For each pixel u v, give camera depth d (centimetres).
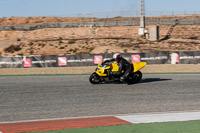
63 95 1386
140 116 950
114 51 4844
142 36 6219
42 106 1155
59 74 2384
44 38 6962
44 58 3162
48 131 779
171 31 7119
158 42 5691
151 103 1184
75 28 7512
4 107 1152
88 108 1109
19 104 1203
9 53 5553
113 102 1211
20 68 3127
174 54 3212
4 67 3189
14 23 9512
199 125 829
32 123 879
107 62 1881
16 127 832
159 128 800
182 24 7731
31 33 7344
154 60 3212
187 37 6297
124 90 1495
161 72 2492
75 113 1034
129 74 1683
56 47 5653
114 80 1688
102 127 812
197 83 1702
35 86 1684
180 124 840
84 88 1576
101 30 7288
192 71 2609
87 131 775
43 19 9906
